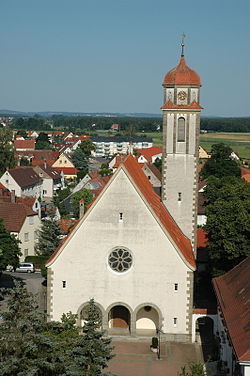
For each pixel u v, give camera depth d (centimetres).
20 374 3067
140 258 5397
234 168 16400
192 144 6259
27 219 9606
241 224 6025
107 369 4825
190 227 6381
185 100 6219
